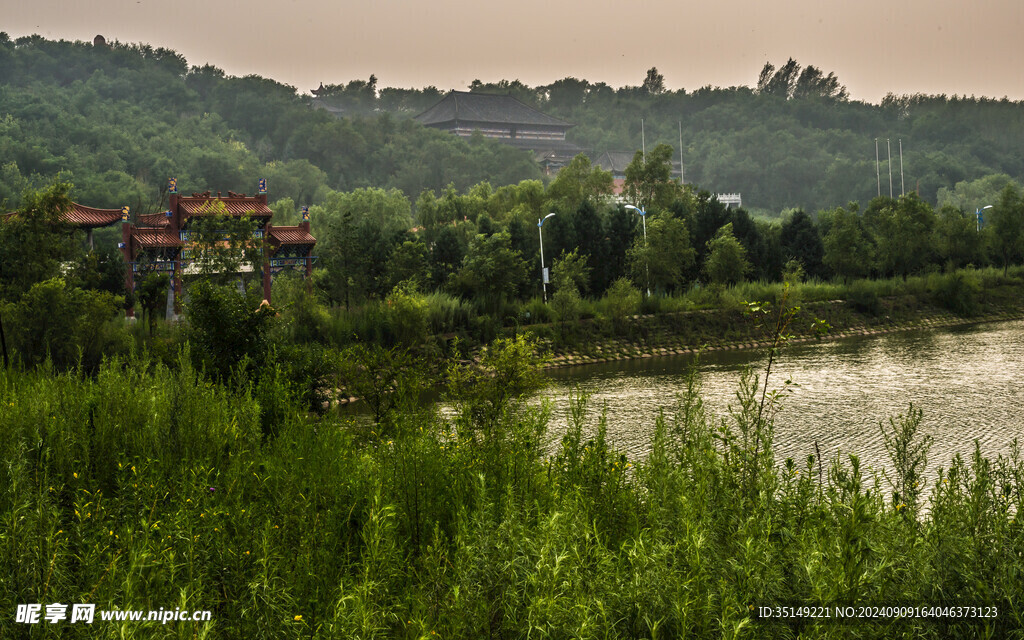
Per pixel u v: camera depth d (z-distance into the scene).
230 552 7.91
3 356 19.03
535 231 66.69
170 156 162.38
